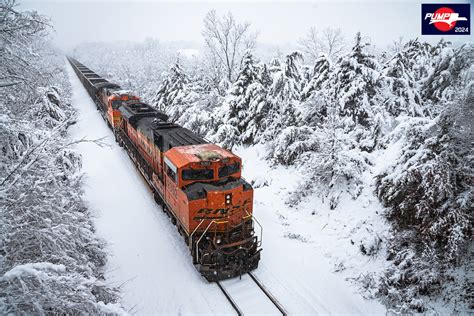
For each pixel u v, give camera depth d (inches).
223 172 526.3
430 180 422.3
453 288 409.7
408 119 509.7
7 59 400.5
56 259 339.9
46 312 272.4
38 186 331.3
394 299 431.5
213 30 1466.5
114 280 488.1
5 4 364.5
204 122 1097.4
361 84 775.7
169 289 474.6
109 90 1432.1
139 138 866.8
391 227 513.0
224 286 477.4
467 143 411.8
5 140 337.1
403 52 919.0
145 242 589.6
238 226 500.7
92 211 678.5
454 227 395.9
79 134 1302.9
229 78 1519.4
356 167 648.4
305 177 706.2
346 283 483.8
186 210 487.8
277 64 1112.2
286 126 879.7
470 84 419.2
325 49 1841.8
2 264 284.2
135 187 828.0
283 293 463.2
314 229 615.5
